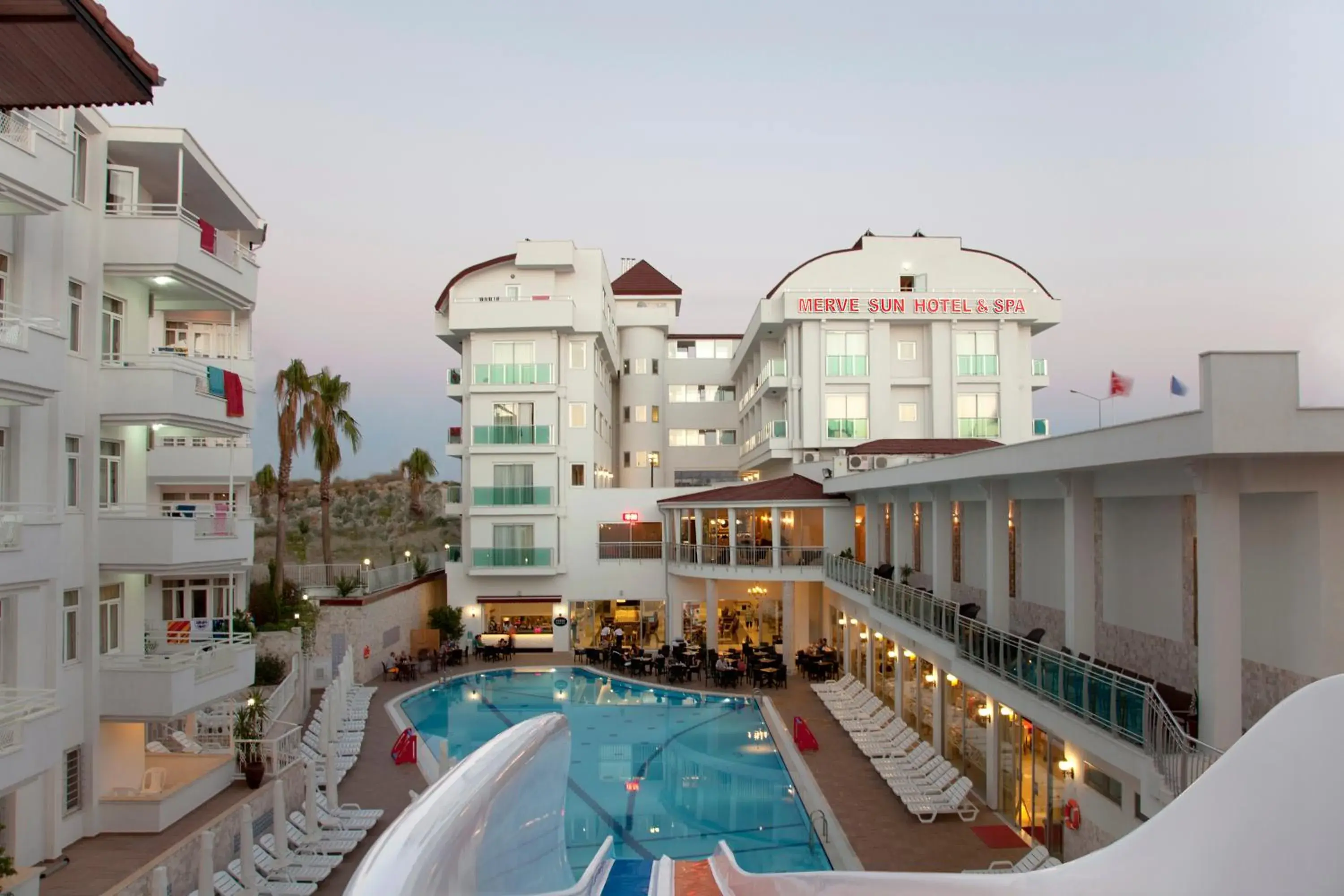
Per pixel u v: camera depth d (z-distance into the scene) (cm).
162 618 2219
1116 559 1581
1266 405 996
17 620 1441
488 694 3103
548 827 509
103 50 632
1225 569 1077
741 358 4972
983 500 2112
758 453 4559
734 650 3362
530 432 3894
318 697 2891
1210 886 466
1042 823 1571
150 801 1608
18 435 1468
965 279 4206
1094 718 1251
